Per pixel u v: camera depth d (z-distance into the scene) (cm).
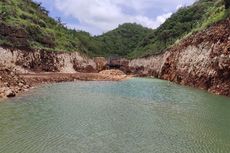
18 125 2991
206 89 6169
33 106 3906
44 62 8931
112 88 6506
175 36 14025
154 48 14362
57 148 2384
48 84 6525
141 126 3153
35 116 3384
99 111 3841
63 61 10038
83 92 5581
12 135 2670
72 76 8231
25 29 9144
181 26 14162
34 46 8938
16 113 3475
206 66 6438
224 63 5556
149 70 11925
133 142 2611
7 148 2342
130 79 9600
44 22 11700
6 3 10356
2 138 2580
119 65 13475
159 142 2634
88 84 7162
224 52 5638
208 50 6556
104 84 7381
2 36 7856
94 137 2711
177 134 2891
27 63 8038
